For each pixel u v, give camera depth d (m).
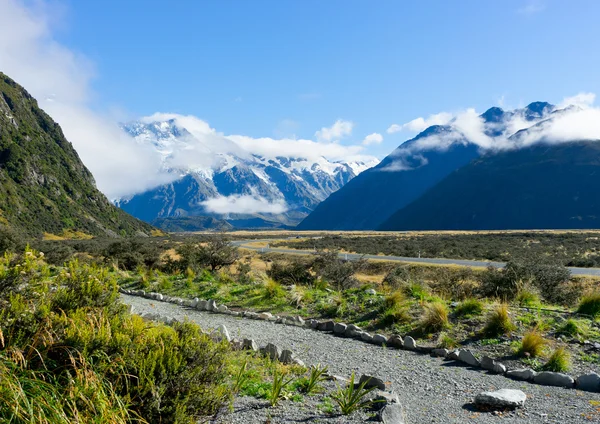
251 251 57.84
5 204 112.25
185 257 25.98
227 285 16.72
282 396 5.44
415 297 11.94
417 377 6.86
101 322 4.57
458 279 17.66
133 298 16.16
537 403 5.64
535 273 14.73
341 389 5.86
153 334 4.68
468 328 9.10
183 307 13.95
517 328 8.71
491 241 68.38
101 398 3.61
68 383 3.74
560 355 7.10
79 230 130.38
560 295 13.93
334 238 92.69
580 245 56.38
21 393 3.27
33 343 4.02
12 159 136.62
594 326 8.55
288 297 13.53
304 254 48.66
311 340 9.45
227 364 5.68
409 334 9.45
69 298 5.29
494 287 14.62
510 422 5.00
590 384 6.26
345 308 11.68
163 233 189.25
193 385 4.31
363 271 30.55
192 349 4.59
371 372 7.12
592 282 20.70
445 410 5.41
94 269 6.05
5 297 4.96
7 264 5.29
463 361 7.75
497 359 7.63
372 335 9.59
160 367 4.16
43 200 130.38
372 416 4.84
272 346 7.59
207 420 4.63
